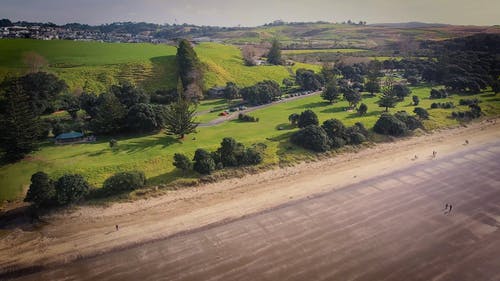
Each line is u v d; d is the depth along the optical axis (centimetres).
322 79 14038
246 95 11412
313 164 6850
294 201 5491
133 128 7819
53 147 7062
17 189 5462
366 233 4666
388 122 8200
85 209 5103
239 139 7538
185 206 5325
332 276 3881
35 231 4653
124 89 9594
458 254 4256
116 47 16012
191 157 6569
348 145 7606
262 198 5581
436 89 12338
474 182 6159
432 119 9250
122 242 4456
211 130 8275
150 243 4444
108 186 5403
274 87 12281
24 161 6372
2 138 6359
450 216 5081
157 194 5569
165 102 10931
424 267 4031
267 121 9131
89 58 13725
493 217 5062
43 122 7850
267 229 4750
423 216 5078
